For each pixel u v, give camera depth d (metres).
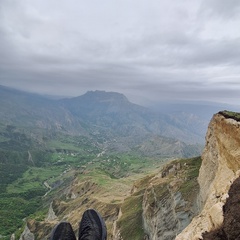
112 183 155.38
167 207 56.12
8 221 164.12
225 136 36.47
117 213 93.06
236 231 11.80
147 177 95.62
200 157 70.69
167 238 51.72
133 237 64.19
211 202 21.95
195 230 16.72
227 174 31.03
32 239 118.31
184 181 58.66
